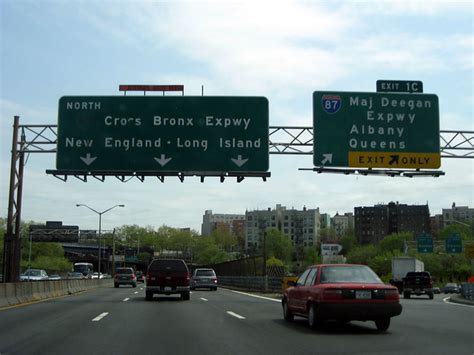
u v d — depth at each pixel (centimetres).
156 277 2800
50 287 3244
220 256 17138
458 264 9650
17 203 3011
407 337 1348
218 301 2764
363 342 1250
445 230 13712
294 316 1792
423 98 2833
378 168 2791
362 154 2777
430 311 2347
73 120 2800
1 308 2216
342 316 1409
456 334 1417
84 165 2772
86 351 1111
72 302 2627
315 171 2758
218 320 1744
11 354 1073
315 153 2761
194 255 18525
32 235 9125
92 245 13838
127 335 1357
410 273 4453
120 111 2802
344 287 1418
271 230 14475
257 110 2795
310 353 1091
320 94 2797
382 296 1422
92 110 2803
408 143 2803
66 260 12962
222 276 6531
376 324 1514
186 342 1240
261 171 2762
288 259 14200
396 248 12425
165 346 1179
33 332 1410
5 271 2967
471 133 2917
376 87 2828
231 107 2795
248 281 4731
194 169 2761
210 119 2791
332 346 1184
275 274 4616
